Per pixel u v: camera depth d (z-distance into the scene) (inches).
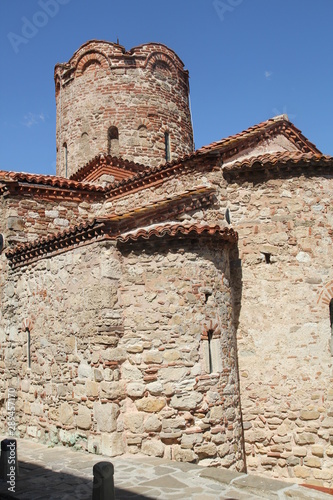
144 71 728.3
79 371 395.9
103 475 255.8
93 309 385.7
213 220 450.9
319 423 418.9
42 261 459.5
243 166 453.7
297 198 454.6
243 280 448.1
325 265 447.5
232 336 422.3
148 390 371.2
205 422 372.5
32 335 464.4
